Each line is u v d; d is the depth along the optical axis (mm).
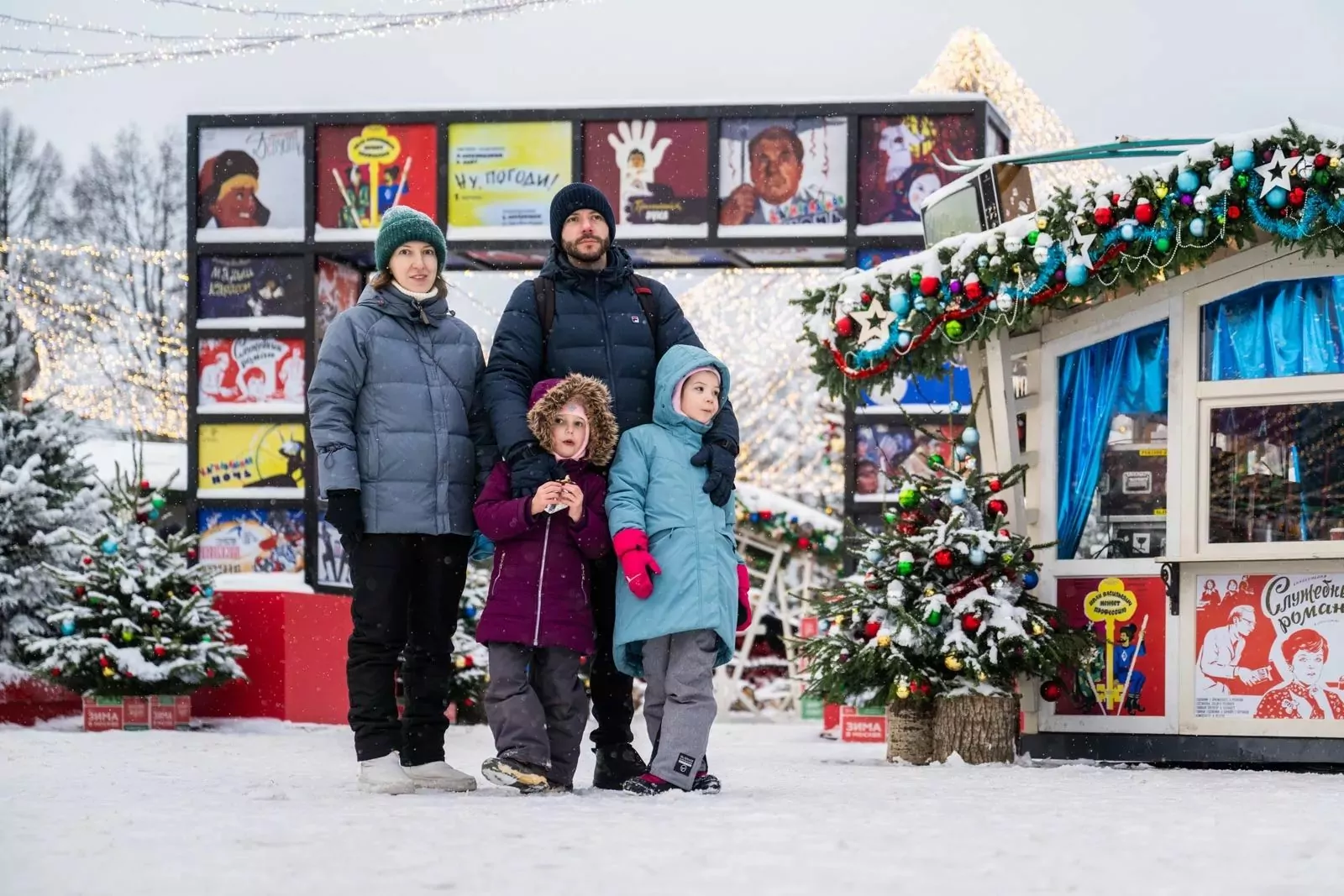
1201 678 8062
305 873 3473
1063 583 8430
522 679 5773
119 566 12125
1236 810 5000
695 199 14594
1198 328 8164
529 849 3877
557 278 6207
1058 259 8070
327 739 10727
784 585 17609
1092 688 8297
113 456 25906
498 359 6039
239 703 12859
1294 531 7941
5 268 35688
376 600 5898
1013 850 3906
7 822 4441
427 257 6211
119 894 3201
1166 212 7762
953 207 9078
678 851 3842
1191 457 8094
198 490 15117
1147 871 3562
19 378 14086
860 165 14453
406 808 4961
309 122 15008
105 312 34750
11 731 11016
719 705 17047
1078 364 8625
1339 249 7512
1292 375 7984
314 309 15070
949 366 9172
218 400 15164
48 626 12875
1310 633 7875
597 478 5863
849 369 8844
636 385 6145
